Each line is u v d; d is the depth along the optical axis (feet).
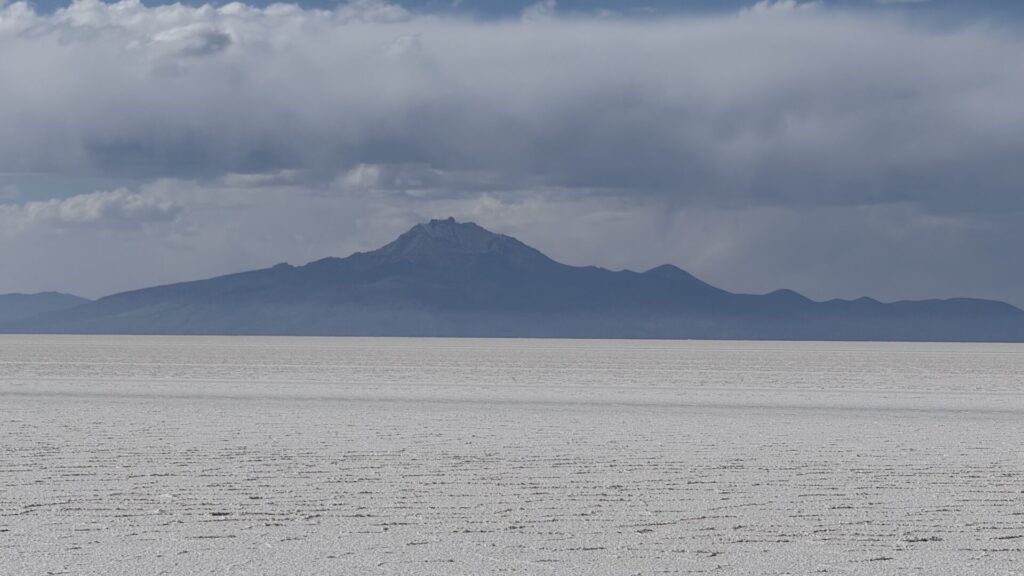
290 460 82.02
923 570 46.83
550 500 64.39
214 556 48.65
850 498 65.87
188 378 207.10
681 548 50.96
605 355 413.39
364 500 64.13
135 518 58.23
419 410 130.11
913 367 299.17
